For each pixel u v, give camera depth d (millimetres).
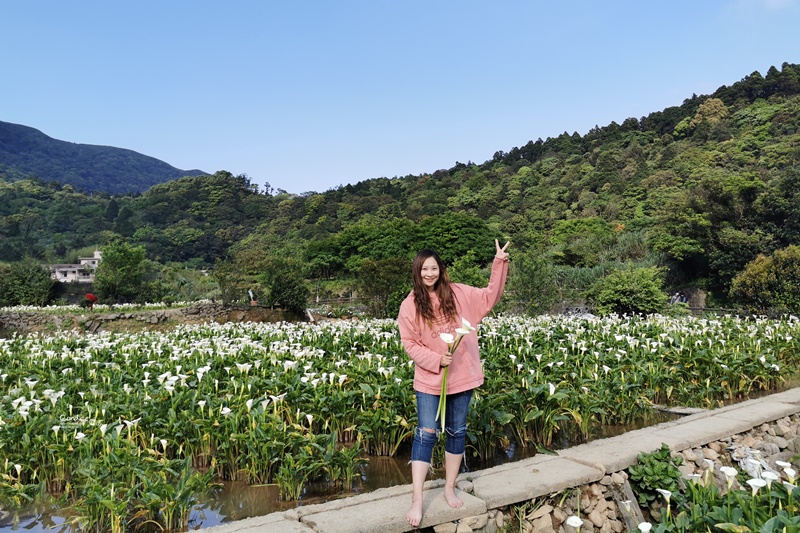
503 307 23172
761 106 88000
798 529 2900
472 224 62188
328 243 62531
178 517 4609
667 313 23203
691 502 4137
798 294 20562
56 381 8141
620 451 5309
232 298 26109
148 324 24484
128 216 117312
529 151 126250
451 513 4000
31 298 33906
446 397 4062
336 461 5320
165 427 6035
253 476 5562
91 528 4457
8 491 5016
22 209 118312
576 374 8148
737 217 33344
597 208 72438
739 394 9250
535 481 4594
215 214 117750
